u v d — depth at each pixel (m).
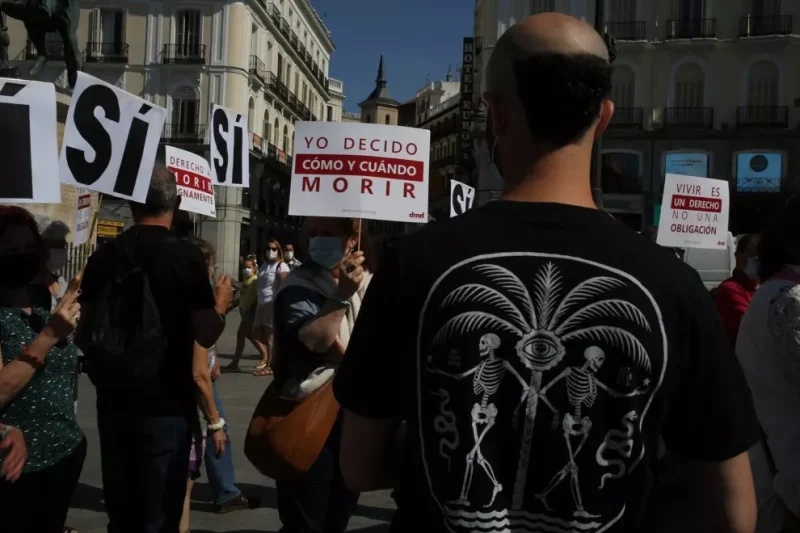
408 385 1.44
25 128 3.62
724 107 33.00
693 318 1.37
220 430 4.23
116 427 3.18
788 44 32.25
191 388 3.31
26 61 37.97
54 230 4.18
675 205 8.22
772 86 32.69
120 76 39.44
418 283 1.41
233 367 11.76
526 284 1.37
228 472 5.26
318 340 3.17
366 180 4.76
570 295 1.35
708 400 1.37
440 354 1.37
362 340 1.49
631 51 33.56
